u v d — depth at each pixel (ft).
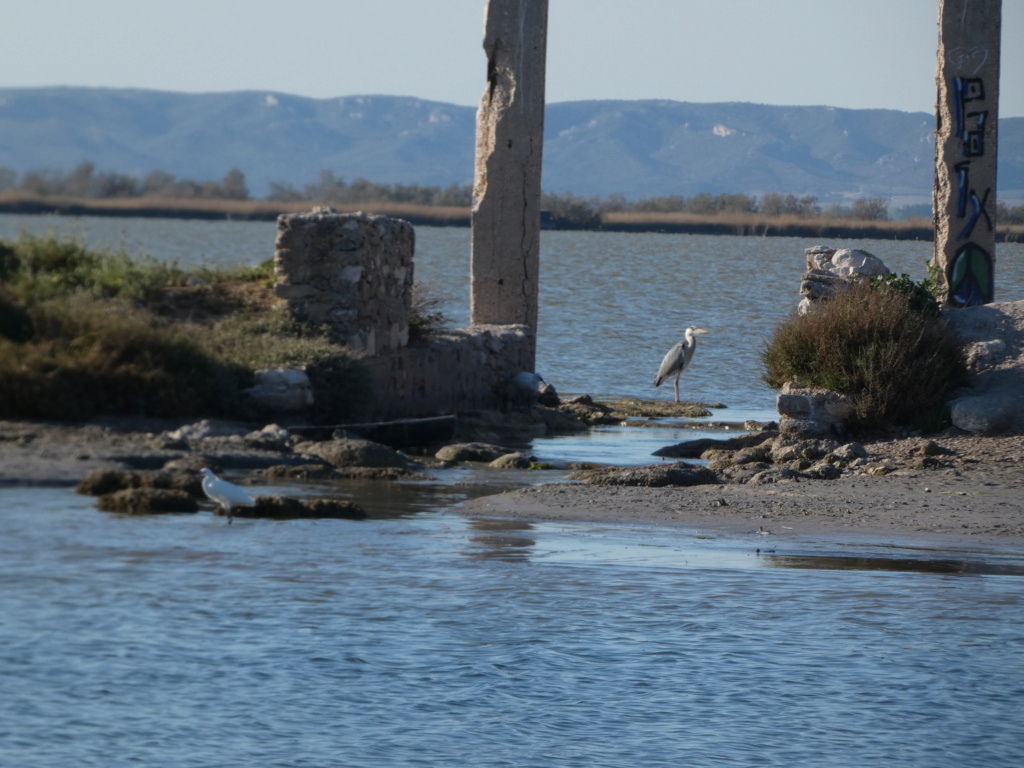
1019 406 239.50
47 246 268.41
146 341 218.38
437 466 212.84
